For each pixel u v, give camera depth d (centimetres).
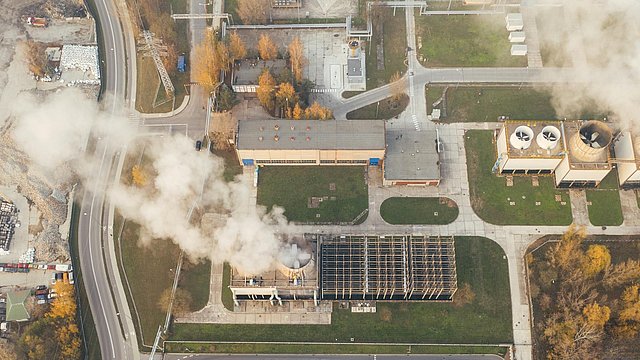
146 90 16750
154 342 13762
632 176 14550
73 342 13312
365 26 17500
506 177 15250
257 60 16862
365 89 16625
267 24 17688
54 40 17525
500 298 13900
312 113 15350
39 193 15025
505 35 17275
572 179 14712
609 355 12975
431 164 15050
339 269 13750
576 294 13612
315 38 17462
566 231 14562
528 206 14888
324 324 13825
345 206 15088
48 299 14100
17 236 14825
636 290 12888
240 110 16412
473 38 17262
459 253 14425
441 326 13712
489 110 16138
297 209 15100
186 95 16662
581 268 13538
